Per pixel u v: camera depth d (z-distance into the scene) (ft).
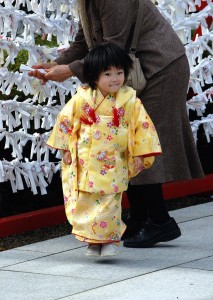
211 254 28.14
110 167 26.89
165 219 29.32
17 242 31.19
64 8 32.04
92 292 24.17
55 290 24.50
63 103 32.27
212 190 38.50
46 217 32.55
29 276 26.09
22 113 31.01
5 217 32.65
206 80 36.29
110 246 27.17
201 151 41.14
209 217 34.09
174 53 28.63
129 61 27.27
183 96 29.37
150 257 27.94
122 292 24.08
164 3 34.37
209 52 37.50
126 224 30.25
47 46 32.99
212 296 23.49
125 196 35.55
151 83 28.71
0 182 32.48
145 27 28.48
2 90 30.63
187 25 34.86
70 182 27.45
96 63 26.63
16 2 30.73
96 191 26.68
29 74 29.04
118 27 27.55
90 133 26.96
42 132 34.86
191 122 36.58
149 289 24.29
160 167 28.89
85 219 26.96
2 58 30.55
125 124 27.14
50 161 35.58
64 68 28.27
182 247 29.19
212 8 35.70
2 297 23.94
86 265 27.20
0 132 31.42
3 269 26.96
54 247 29.81
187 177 29.58
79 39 30.17
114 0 27.25
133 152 27.20
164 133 29.12
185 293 23.82
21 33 33.91
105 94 27.09
